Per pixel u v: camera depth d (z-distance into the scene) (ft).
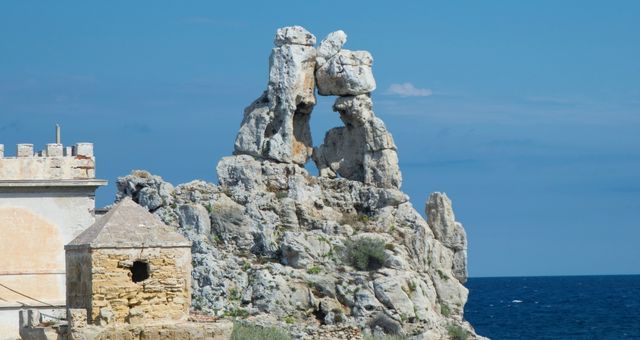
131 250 445.37
